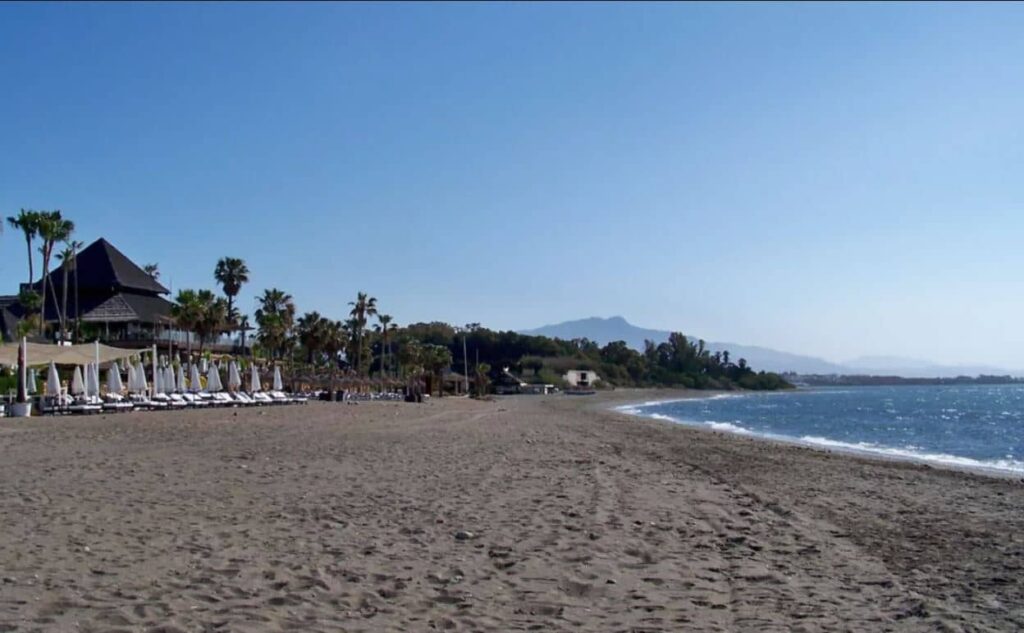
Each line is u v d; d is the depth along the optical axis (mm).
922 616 7633
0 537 9461
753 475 21125
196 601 7203
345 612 7160
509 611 7430
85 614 6656
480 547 10148
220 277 88625
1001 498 17469
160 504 12383
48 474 15641
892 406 113062
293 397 66562
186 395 52000
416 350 122250
